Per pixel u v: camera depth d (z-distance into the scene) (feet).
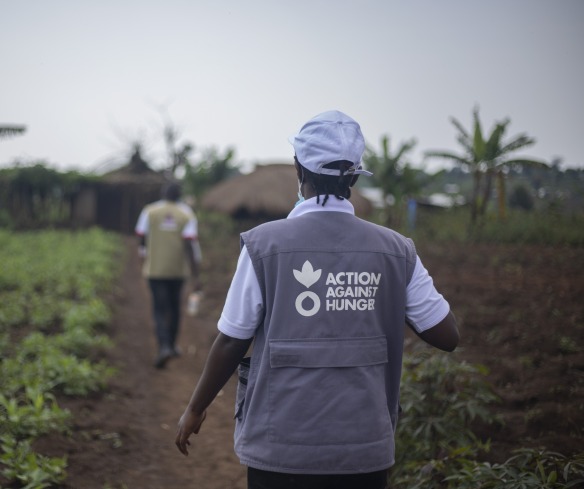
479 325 21.03
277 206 63.36
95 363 20.57
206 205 69.56
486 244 44.11
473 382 13.24
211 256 52.70
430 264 35.04
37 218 88.38
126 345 24.39
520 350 18.29
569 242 37.73
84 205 90.89
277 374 6.67
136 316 31.17
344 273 6.82
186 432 7.34
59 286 33.40
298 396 6.61
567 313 21.75
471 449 12.10
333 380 6.64
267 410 6.70
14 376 17.02
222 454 14.87
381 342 6.91
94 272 40.04
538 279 28.55
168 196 22.13
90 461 13.39
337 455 6.55
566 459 9.64
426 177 62.08
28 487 11.32
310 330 6.70
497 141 47.85
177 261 21.83
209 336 26.50
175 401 18.63
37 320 24.77
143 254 22.49
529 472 9.20
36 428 13.85
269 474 6.69
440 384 12.84
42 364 17.65
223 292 35.86
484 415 12.25
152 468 13.84
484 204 49.34
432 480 10.69
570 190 38.86
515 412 14.08
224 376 7.00
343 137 7.09
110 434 14.98
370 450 6.61
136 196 92.68
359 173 7.20
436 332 7.16
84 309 25.80
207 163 91.25
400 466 12.00
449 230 49.70
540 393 14.57
